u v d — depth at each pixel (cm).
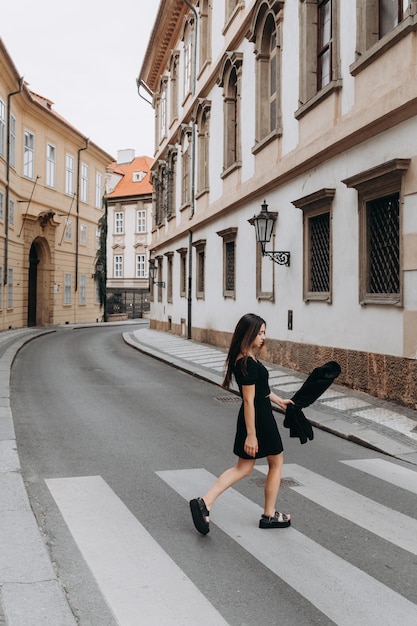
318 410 968
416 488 606
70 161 4000
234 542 459
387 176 992
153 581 391
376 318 1055
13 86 2961
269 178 1530
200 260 2433
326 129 1239
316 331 1295
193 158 2478
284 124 1484
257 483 620
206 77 2302
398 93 950
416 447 756
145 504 547
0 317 2981
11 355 1856
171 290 3052
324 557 432
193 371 1507
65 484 606
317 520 509
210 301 2225
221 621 343
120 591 377
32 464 682
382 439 791
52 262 3784
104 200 4697
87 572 404
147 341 2511
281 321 1491
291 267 1431
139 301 5991
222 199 2000
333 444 798
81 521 501
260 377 484
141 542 457
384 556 436
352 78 1141
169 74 3142
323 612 354
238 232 1858
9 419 909
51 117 3531
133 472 653
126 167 7319
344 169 1166
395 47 989
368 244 1095
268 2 1541
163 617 346
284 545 454
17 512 505
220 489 482
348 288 1151
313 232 1344
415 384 945
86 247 4381
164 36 3050
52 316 3812
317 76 1334
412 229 942
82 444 779
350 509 539
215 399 1156
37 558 414
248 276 1762
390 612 355
